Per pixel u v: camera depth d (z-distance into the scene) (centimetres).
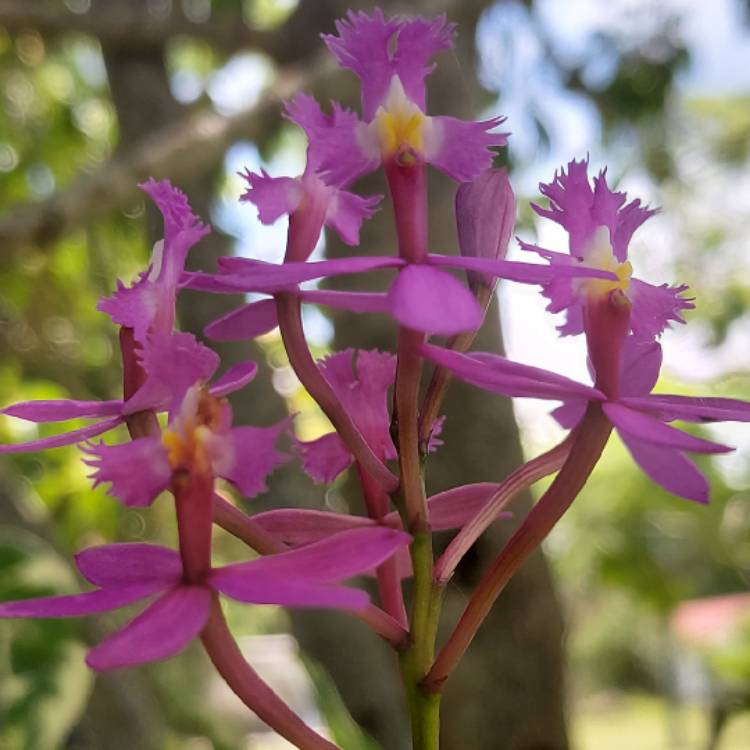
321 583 9
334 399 10
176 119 31
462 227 11
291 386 35
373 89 10
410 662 10
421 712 10
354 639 23
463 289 9
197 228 10
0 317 43
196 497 9
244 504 24
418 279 9
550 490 10
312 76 25
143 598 9
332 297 10
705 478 9
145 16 30
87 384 47
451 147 10
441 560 10
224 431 10
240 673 9
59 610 9
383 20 10
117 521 37
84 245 41
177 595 9
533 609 23
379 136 10
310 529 11
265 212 11
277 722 10
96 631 22
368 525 11
